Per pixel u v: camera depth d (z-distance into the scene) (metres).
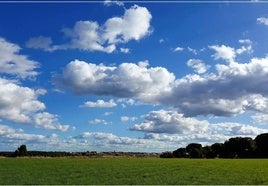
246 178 40.75
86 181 37.22
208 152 156.62
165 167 59.66
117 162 80.06
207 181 37.41
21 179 39.25
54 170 52.56
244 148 149.25
